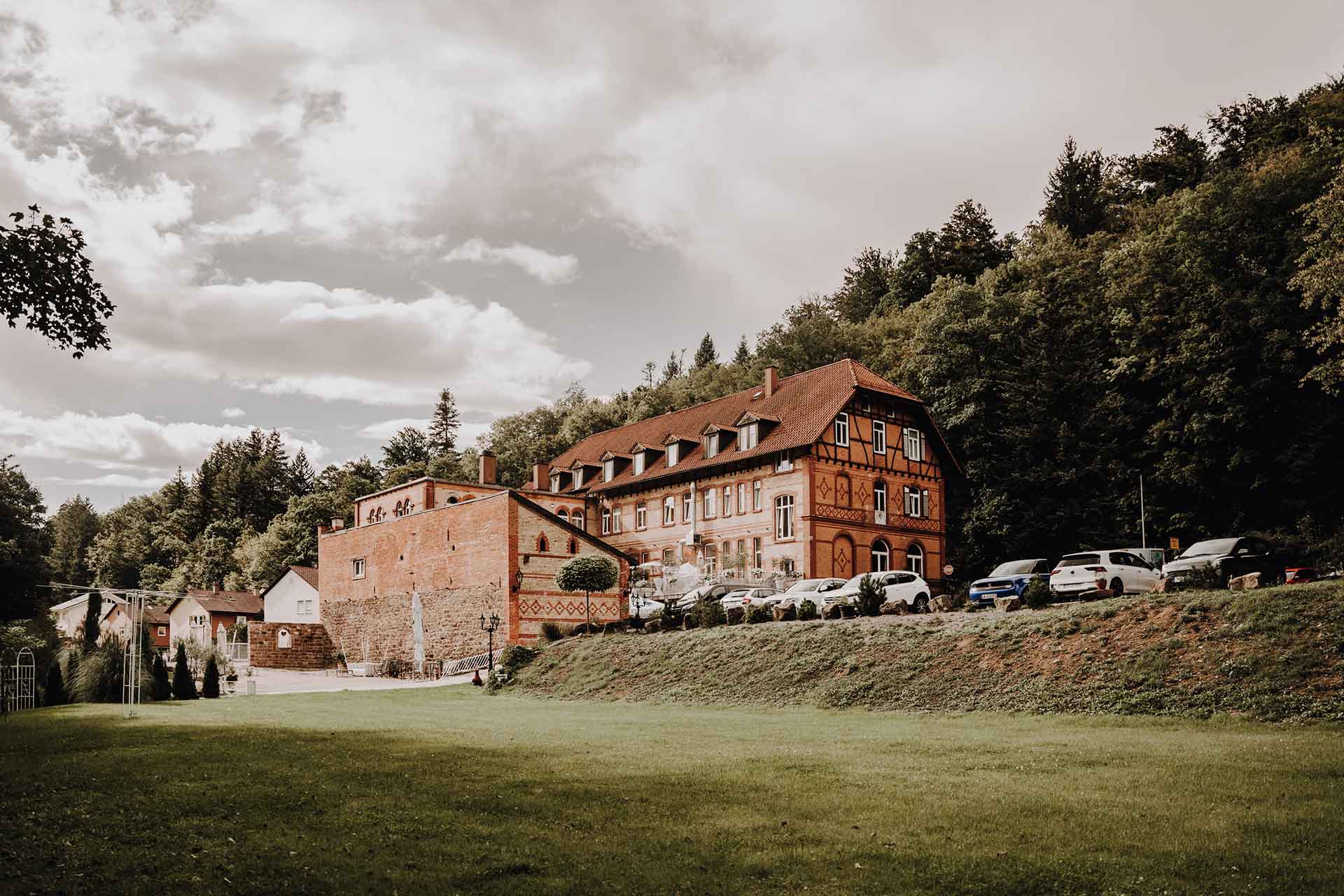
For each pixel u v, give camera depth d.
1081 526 48.31
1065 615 21.80
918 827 8.87
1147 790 10.20
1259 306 40.50
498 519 41.69
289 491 114.38
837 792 10.35
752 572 44.84
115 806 9.80
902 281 78.38
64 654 29.41
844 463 46.16
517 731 16.88
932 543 49.81
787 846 8.36
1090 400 49.69
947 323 53.06
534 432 94.31
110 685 27.58
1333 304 38.88
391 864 7.87
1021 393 49.94
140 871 7.72
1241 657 17.38
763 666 25.12
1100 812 9.28
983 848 8.21
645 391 93.44
